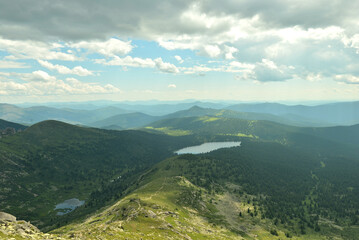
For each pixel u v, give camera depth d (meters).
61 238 72.12
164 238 105.62
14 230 64.19
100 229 95.81
